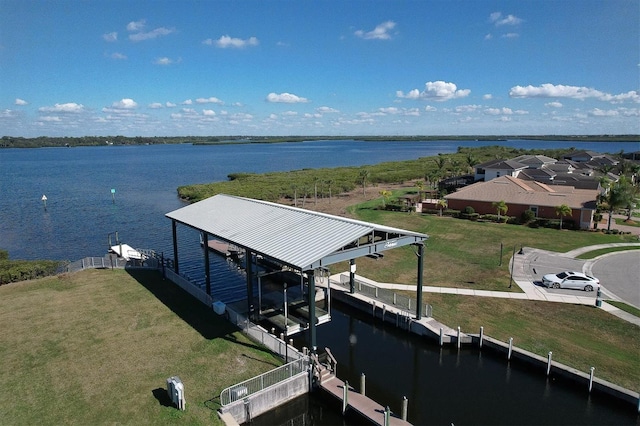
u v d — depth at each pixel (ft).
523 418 49.39
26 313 70.28
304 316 68.54
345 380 57.88
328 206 190.80
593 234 130.52
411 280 89.56
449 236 128.98
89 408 45.19
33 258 124.26
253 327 61.67
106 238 144.46
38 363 54.49
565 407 51.37
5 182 312.09
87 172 395.55
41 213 188.96
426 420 49.26
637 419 48.55
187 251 124.77
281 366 51.16
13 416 43.88
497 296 79.51
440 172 270.87
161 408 45.19
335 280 89.40
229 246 123.44
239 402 47.03
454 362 62.75
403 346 68.28
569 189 167.32
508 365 59.93
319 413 53.06
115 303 74.79
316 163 513.86
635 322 68.03
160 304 74.38
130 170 418.10
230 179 320.91
